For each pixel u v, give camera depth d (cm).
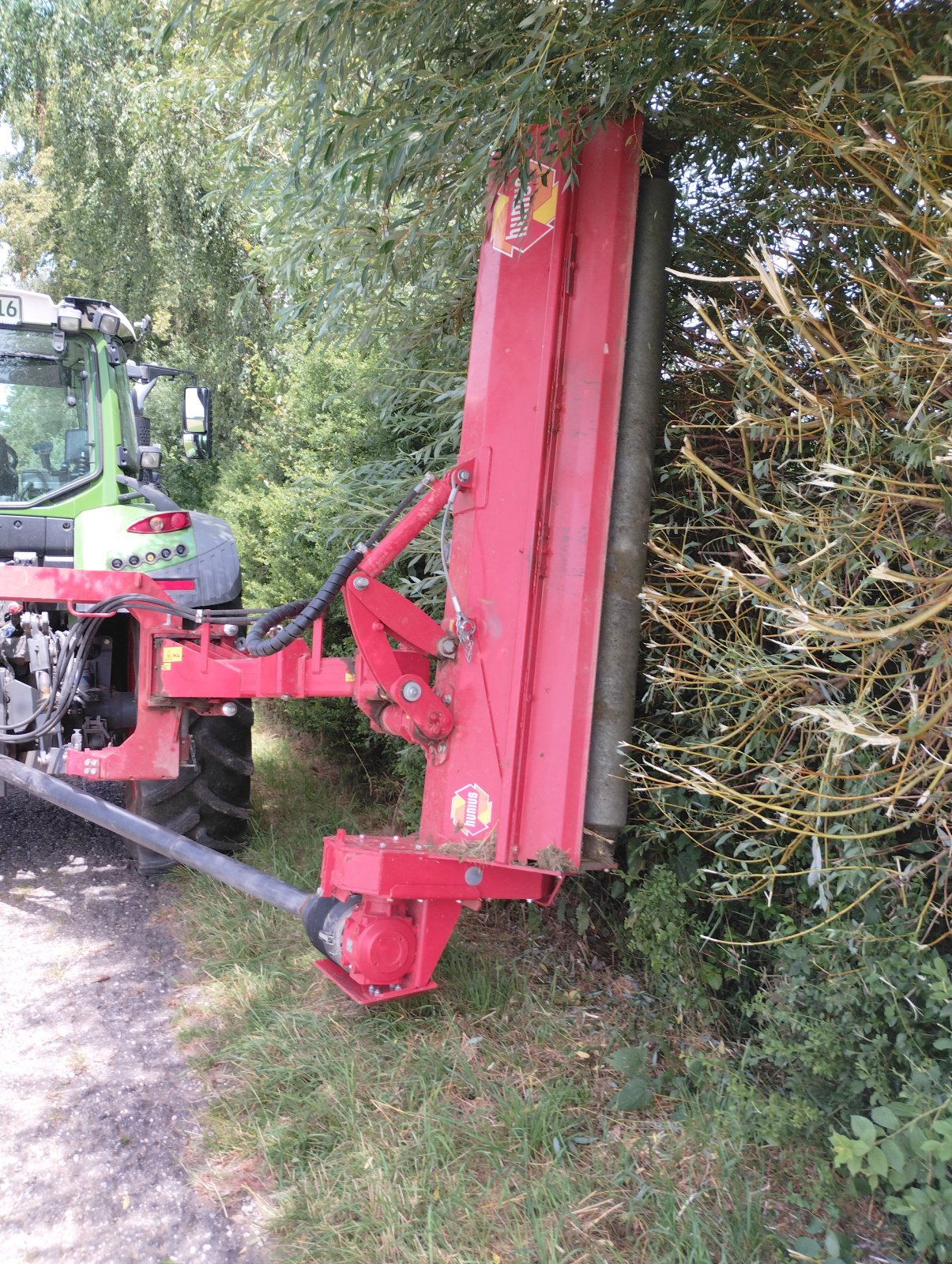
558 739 242
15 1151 228
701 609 230
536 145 238
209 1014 290
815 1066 201
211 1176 220
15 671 398
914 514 193
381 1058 257
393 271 292
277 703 631
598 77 226
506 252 254
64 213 1220
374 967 257
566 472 244
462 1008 281
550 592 245
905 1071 201
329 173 246
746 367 215
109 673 427
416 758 398
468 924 349
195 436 498
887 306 195
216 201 363
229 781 409
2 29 1080
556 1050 262
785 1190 207
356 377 467
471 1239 195
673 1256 185
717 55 210
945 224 172
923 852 199
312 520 493
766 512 201
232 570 427
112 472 446
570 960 315
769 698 207
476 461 258
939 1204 163
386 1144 223
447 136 217
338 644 525
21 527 429
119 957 332
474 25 228
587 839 245
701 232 275
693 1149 218
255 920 346
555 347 244
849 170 221
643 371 242
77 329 432
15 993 305
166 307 1202
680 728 258
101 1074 260
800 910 238
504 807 246
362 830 443
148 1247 200
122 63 1049
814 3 194
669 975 262
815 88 188
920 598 179
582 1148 223
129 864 425
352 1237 198
